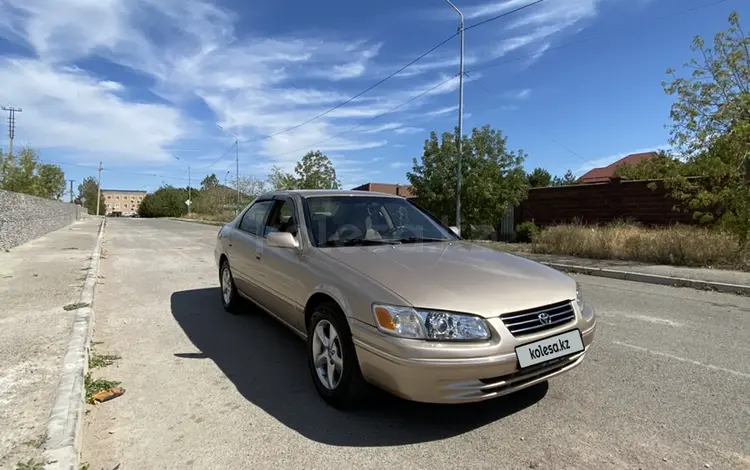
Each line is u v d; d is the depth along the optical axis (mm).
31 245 14617
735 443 2857
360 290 3074
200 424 3166
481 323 2766
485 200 17719
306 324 3764
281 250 4297
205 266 10820
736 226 10703
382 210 4680
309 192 4789
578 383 3781
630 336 5148
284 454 2781
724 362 4289
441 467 2625
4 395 3354
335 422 3174
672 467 2604
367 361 2955
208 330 5402
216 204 55188
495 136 17938
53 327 5070
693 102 11516
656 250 11039
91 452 2818
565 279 3475
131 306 6641
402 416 3250
